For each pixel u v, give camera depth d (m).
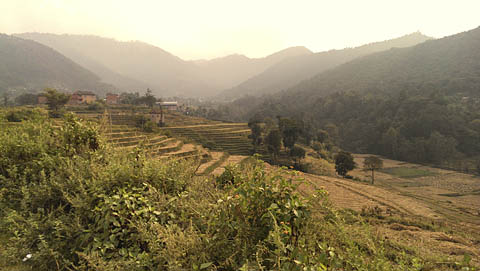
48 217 3.98
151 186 4.14
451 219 26.34
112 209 3.62
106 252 3.43
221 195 4.22
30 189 4.54
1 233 4.10
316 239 3.60
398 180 85.56
